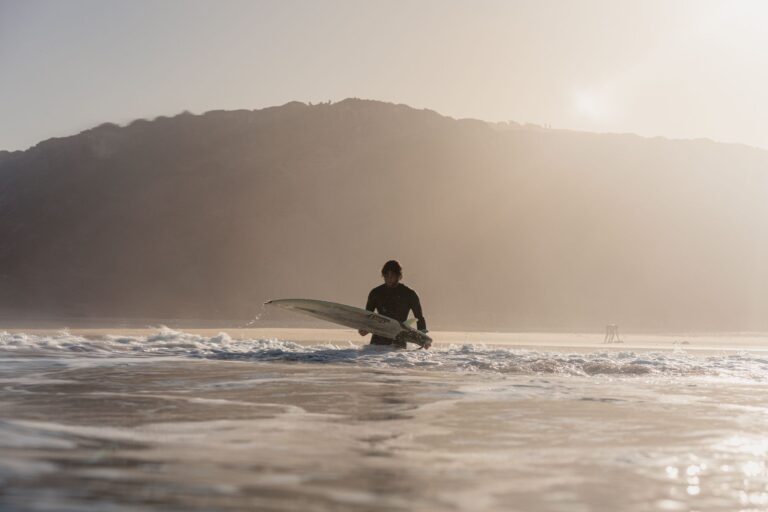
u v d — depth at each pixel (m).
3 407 4.00
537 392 5.26
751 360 8.73
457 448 3.02
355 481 2.39
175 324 35.34
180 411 3.96
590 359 8.17
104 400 4.38
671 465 2.73
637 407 4.46
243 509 2.01
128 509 1.98
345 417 3.83
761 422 3.87
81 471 2.44
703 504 2.19
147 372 6.37
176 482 2.31
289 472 2.50
